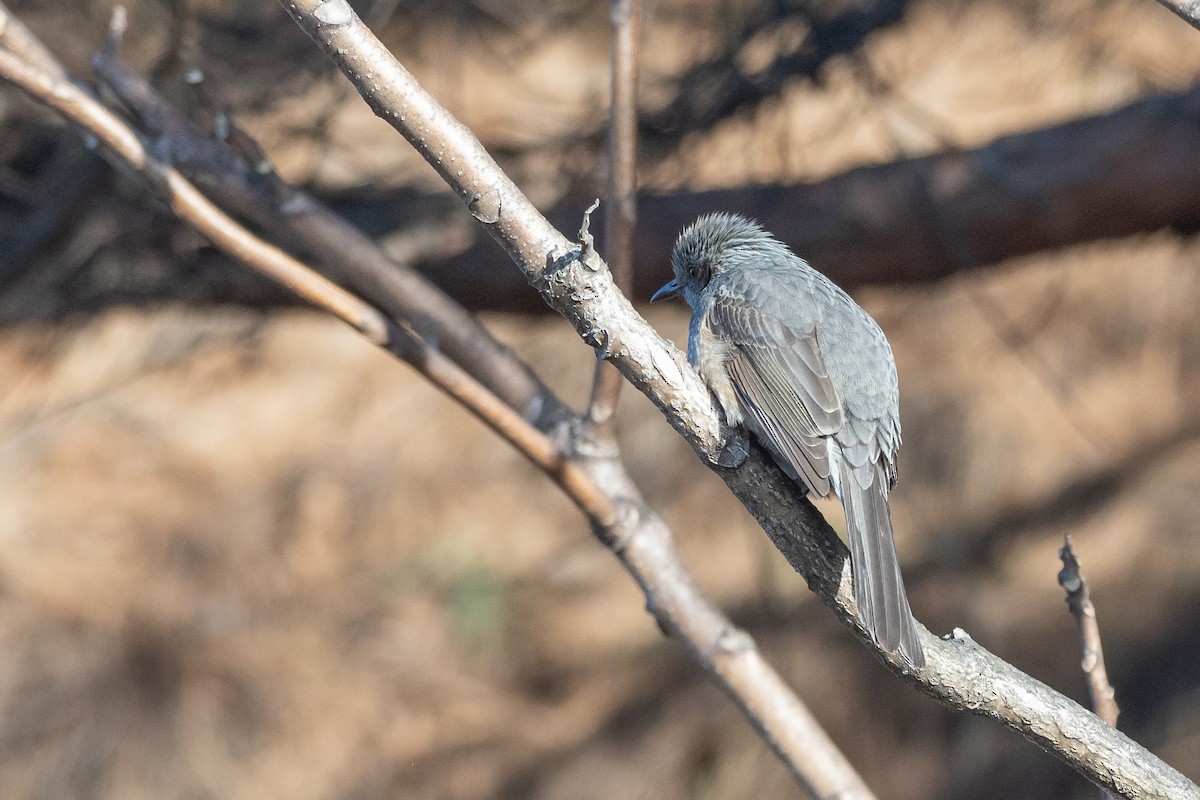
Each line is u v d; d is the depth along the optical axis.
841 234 11.27
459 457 16.72
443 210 11.57
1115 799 5.12
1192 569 14.89
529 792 14.37
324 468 16.05
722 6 11.22
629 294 6.37
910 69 12.08
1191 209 11.02
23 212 10.49
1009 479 15.49
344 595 15.19
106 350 12.38
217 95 10.03
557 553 16.11
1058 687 14.29
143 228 10.17
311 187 10.85
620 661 15.19
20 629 13.53
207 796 13.15
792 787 13.84
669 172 11.11
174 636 13.76
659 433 15.80
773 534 5.59
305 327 16.97
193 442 15.65
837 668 14.37
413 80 4.80
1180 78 11.45
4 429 11.74
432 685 14.66
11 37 6.00
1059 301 15.80
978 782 13.90
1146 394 15.59
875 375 7.12
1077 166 11.01
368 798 13.70
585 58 11.83
